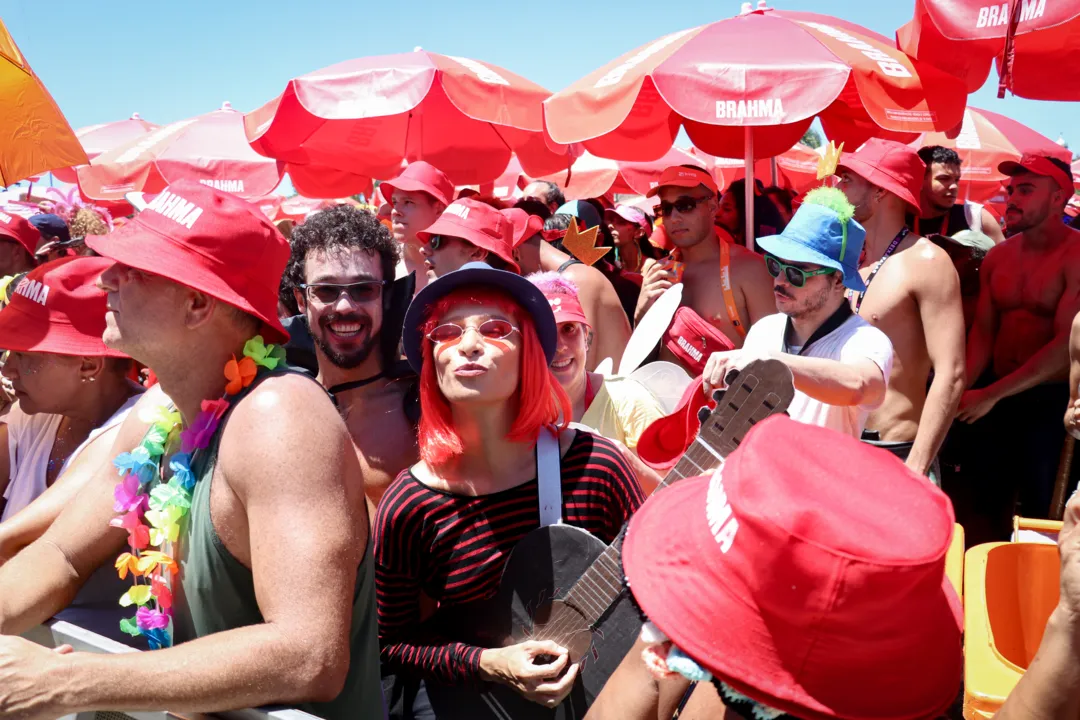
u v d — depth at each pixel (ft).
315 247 9.77
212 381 5.84
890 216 12.73
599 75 15.56
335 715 5.58
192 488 5.65
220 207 5.74
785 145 19.07
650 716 5.05
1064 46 12.06
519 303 7.48
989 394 14.40
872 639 3.69
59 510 7.76
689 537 4.20
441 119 22.65
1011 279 14.78
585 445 7.65
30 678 5.05
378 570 7.51
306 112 20.49
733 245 14.60
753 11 15.24
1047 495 14.40
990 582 8.15
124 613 7.20
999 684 6.29
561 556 6.93
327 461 5.32
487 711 7.04
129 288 5.67
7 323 9.11
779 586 3.71
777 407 6.15
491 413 7.40
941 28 12.27
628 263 24.58
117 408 9.64
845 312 9.58
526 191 22.89
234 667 4.90
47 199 31.37
